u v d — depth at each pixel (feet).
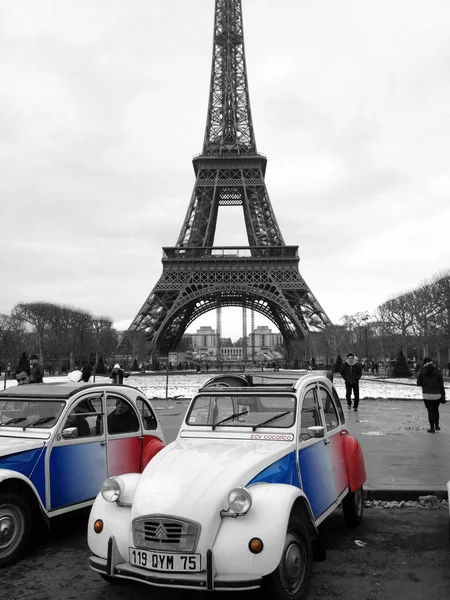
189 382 216.74
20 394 37.32
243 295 403.34
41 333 345.51
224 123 362.12
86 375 77.77
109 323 430.20
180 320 399.44
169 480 24.54
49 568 29.76
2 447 32.27
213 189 345.10
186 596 25.73
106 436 37.58
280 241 331.57
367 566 29.14
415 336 306.76
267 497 23.67
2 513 30.50
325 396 35.24
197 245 336.70
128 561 23.63
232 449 27.66
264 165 362.33
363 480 36.73
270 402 30.89
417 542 33.09
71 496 34.30
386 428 79.82
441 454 58.39
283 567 23.26
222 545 22.29
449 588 26.12
